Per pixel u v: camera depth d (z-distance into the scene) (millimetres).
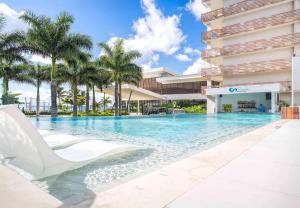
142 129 9875
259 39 25297
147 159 3910
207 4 29844
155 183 2260
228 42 27406
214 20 28328
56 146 4391
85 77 22438
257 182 2246
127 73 22547
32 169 2789
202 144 5645
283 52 23719
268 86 19391
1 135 2637
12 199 1594
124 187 2160
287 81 22078
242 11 25859
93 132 8789
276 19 23469
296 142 4555
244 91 20625
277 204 1769
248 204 1769
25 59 20812
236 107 25047
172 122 13609
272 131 6469
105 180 2809
